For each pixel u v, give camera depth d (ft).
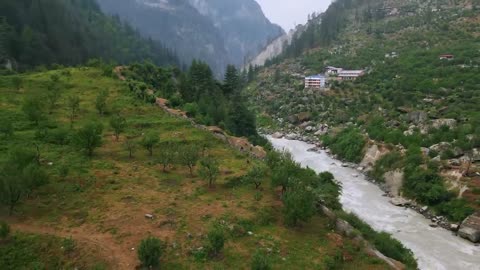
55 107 218.79
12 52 384.06
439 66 447.42
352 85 483.10
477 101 339.77
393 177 257.55
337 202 175.11
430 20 643.04
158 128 208.95
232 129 289.33
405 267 125.29
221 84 399.85
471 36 525.75
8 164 122.31
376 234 150.92
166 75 349.20
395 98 394.73
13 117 190.49
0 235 96.99
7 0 433.07
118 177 144.15
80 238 103.81
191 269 99.04
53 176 135.33
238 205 134.21
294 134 427.33
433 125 313.32
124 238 107.04
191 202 132.67
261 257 100.01
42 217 112.27
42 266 92.94
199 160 169.17
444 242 176.14
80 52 504.43
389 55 559.79
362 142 329.31
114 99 244.42
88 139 159.63
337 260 115.14
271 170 167.32
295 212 127.13
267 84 625.00
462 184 213.66
